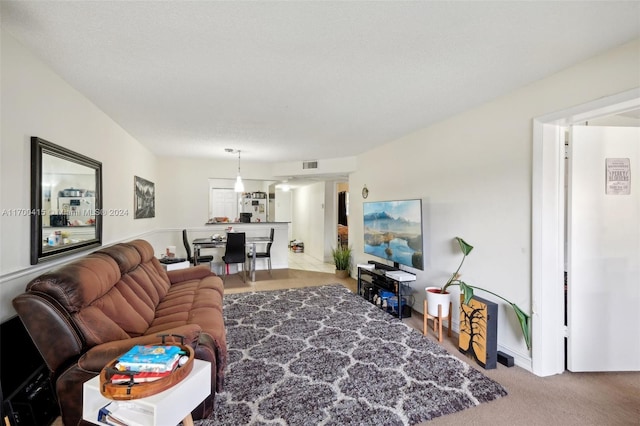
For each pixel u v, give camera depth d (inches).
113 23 62.8
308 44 71.7
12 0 55.2
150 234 196.2
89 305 70.3
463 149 122.5
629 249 95.5
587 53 77.1
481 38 69.8
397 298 144.5
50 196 82.0
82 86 94.8
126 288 92.8
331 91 100.8
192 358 56.6
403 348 109.4
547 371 93.5
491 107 109.7
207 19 61.6
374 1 56.3
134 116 125.0
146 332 84.0
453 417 73.9
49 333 61.9
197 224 233.6
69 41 69.7
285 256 263.6
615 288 95.3
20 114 70.7
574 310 94.5
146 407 50.8
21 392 65.7
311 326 129.7
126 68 83.4
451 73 88.0
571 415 74.8
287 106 115.1
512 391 84.9
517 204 100.5
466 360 102.7
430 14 60.6
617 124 118.4
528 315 96.9
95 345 65.7
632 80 71.9
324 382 87.7
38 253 75.8
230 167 239.6
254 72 86.5
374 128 145.9
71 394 60.3
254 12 59.4
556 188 93.4
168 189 224.4
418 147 149.7
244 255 215.0
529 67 84.6
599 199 94.6
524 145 98.0
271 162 246.5
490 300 110.6
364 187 205.6
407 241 142.5
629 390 85.7
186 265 176.6
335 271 237.3
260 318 139.4
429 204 142.5
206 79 90.8
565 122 90.3
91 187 106.6
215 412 74.6
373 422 71.7
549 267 93.1
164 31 65.9
